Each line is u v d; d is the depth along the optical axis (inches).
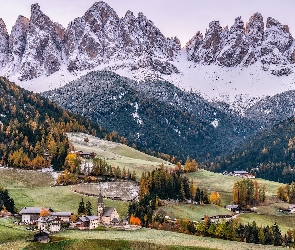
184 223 7081.7
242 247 5994.1
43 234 5546.3
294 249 6210.6
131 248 5442.9
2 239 5634.8
